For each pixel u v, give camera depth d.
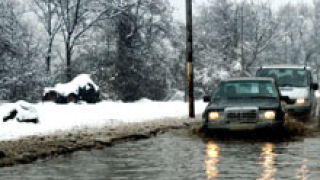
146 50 53.03
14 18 47.41
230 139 12.79
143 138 13.30
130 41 52.50
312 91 21.02
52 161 9.44
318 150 10.48
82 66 53.16
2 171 8.32
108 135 13.45
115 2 51.84
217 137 13.26
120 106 26.02
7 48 42.38
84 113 21.08
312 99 20.41
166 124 16.66
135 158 9.70
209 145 11.61
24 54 45.38
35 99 44.72
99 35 53.28
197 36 65.50
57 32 52.31
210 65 62.38
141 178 7.45
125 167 8.58
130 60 51.09
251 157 9.54
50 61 52.62
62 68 52.19
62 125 16.48
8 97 43.31
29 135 13.59
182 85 60.78
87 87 34.34
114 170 8.27
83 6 51.62
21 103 17.78
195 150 10.75
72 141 12.00
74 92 33.38
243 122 12.93
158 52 55.38
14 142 11.77
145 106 26.56
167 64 56.94
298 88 20.41
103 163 9.10
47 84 46.03
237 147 11.12
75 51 53.25
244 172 7.82
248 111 12.93
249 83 15.03
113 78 49.53
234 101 13.99
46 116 19.25
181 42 60.91
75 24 50.94
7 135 13.62
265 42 72.88
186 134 14.15
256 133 12.98
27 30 51.62
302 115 19.59
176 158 9.60
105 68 49.97
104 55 51.31
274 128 12.88
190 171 8.02
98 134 13.68
